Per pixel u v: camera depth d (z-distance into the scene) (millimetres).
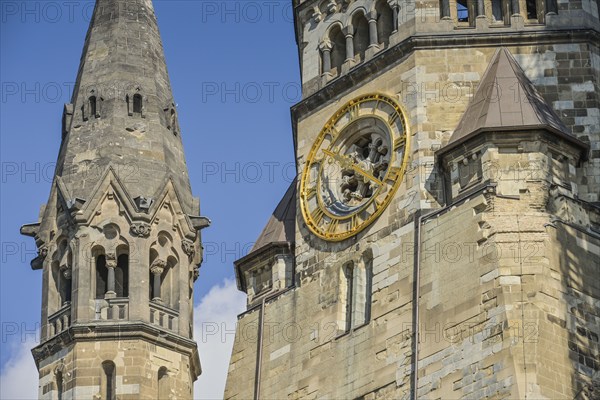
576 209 110688
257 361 119062
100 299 116438
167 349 116312
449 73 118000
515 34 118250
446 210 112000
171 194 120500
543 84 116875
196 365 118500
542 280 106938
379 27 122750
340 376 113688
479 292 107938
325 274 117750
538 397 103000
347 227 117688
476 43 118562
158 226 119125
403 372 110188
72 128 123500
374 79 120562
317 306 117312
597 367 105875
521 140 111500
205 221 121750
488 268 108125
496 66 117062
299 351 117000
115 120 122875
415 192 114562
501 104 113688
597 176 113375
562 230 109250
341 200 119625
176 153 124000
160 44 129250
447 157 113250
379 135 119375
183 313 118000
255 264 123625
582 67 117375
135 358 114750
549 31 118250
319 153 121562
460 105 116875
